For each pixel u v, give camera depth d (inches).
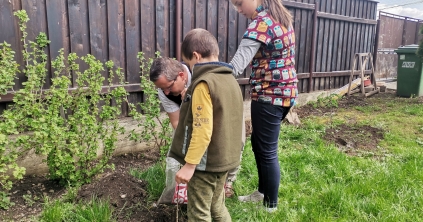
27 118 103.5
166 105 92.6
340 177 121.8
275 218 96.9
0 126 93.6
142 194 107.4
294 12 234.8
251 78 94.5
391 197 108.9
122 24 146.6
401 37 433.1
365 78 308.2
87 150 119.3
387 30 413.1
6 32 116.1
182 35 168.2
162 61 78.3
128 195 105.7
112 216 96.3
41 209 101.0
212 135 69.8
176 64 80.0
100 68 120.4
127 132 151.4
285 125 198.5
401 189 114.0
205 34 72.4
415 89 291.6
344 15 281.4
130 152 152.6
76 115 112.7
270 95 89.6
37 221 94.0
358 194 111.6
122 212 98.5
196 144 66.3
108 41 143.0
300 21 241.0
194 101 67.2
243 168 130.2
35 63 111.0
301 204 104.5
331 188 110.5
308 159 140.3
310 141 172.7
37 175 125.2
